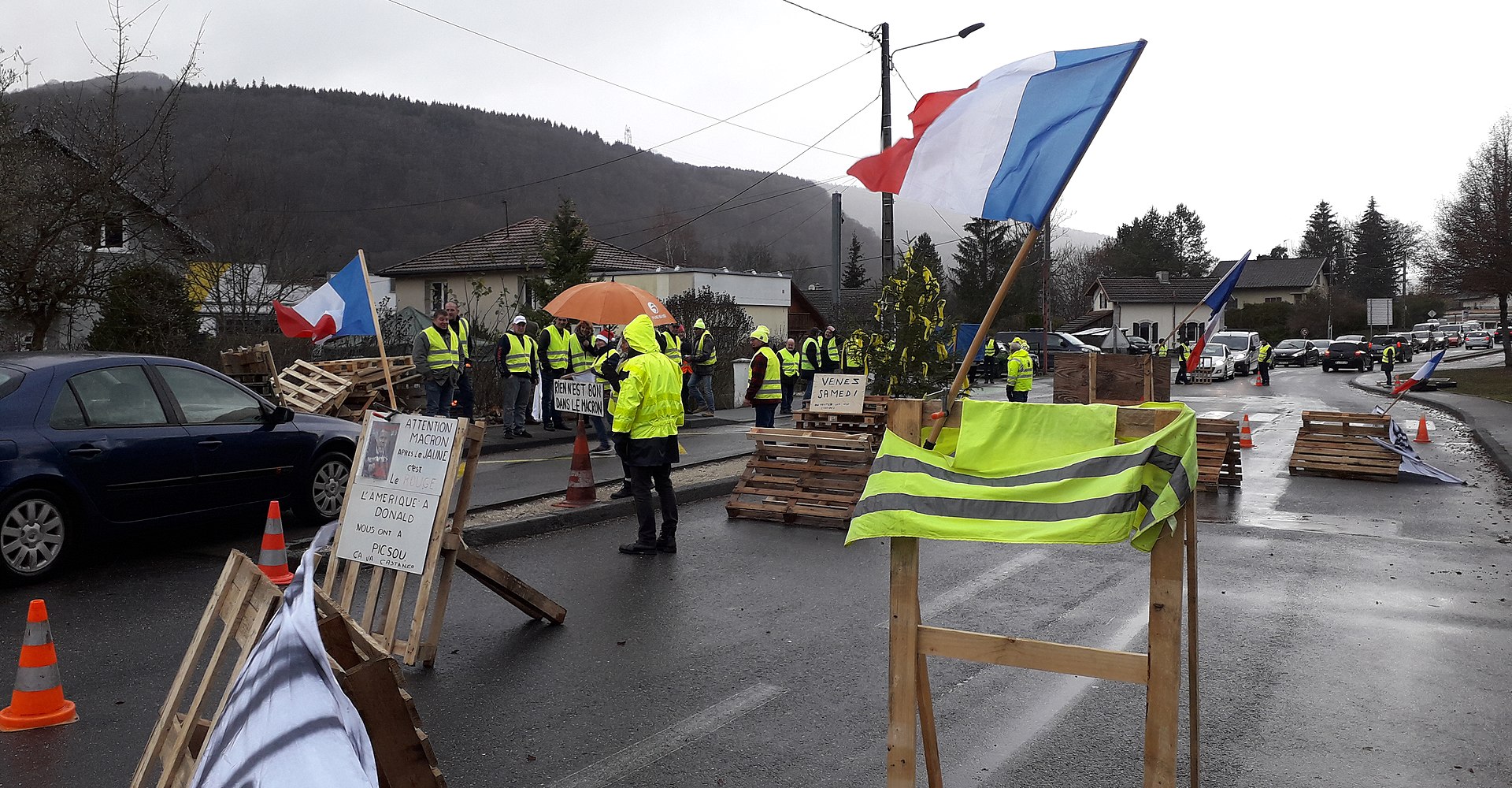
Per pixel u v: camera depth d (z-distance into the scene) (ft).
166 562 26.71
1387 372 112.37
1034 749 15.49
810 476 33.65
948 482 10.78
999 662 10.80
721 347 103.24
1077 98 11.66
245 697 8.36
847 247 469.16
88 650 19.71
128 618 21.80
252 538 29.48
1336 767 14.85
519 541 30.19
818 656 19.81
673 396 28.48
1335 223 402.93
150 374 27.17
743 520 33.91
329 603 9.71
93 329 57.77
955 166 12.12
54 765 14.70
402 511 18.95
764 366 50.70
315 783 7.36
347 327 33.60
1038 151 11.63
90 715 16.57
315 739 7.57
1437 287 136.77
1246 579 26.17
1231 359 137.49
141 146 49.60
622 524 33.12
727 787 14.14
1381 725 16.42
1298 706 17.22
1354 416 45.14
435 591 24.06
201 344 62.69
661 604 23.52
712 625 21.85
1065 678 18.74
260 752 7.76
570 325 59.67
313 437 30.30
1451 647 20.48
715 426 67.77
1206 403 90.99
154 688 17.80
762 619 22.36
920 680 11.66
